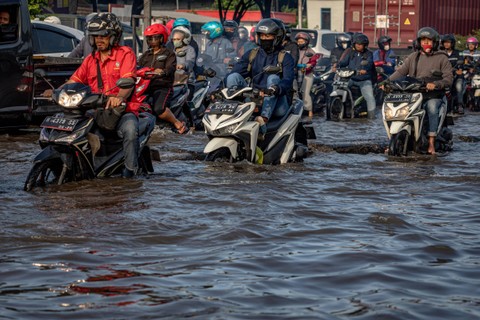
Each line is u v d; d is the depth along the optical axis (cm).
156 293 503
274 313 467
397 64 2994
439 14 3484
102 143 923
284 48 1152
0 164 1064
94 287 515
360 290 516
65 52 1831
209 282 528
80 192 841
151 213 737
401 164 1113
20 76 1433
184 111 1526
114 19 916
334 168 1062
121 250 609
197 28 4125
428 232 686
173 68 1291
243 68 1110
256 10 6084
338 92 1984
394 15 3391
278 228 688
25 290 509
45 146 912
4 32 1413
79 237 643
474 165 1111
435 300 497
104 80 926
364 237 662
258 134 1067
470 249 629
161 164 1055
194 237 652
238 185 897
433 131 1240
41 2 3017
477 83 2331
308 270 560
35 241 631
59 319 454
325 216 743
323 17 5756
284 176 976
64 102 882
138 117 947
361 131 1653
